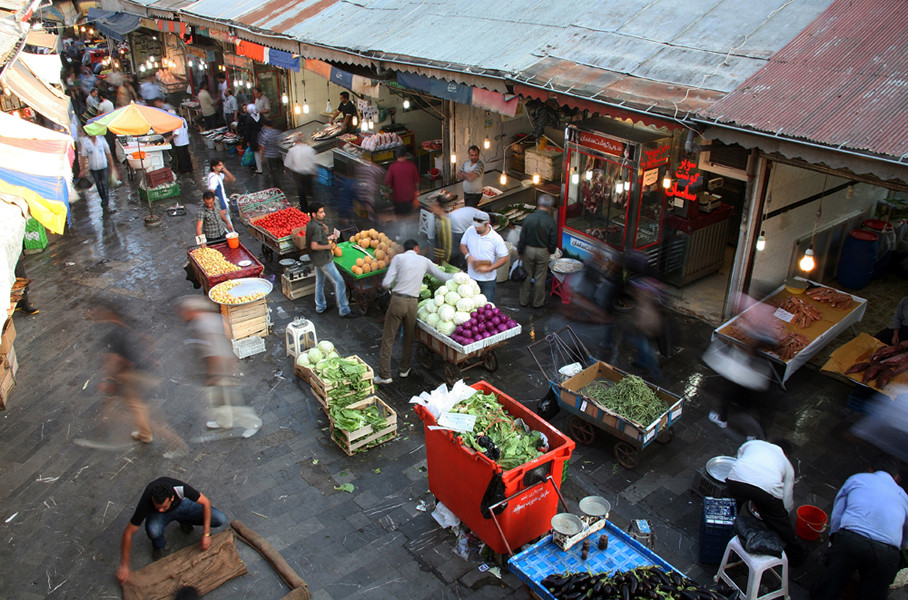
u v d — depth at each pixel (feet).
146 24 69.21
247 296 33.96
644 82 29.48
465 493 22.80
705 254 39.47
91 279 42.32
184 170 60.85
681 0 34.47
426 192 46.65
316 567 22.52
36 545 23.61
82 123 71.72
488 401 24.81
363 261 36.94
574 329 36.09
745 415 28.91
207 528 22.62
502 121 49.47
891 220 39.86
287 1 54.65
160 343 35.40
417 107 57.82
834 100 25.02
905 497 20.17
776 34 29.58
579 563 20.20
